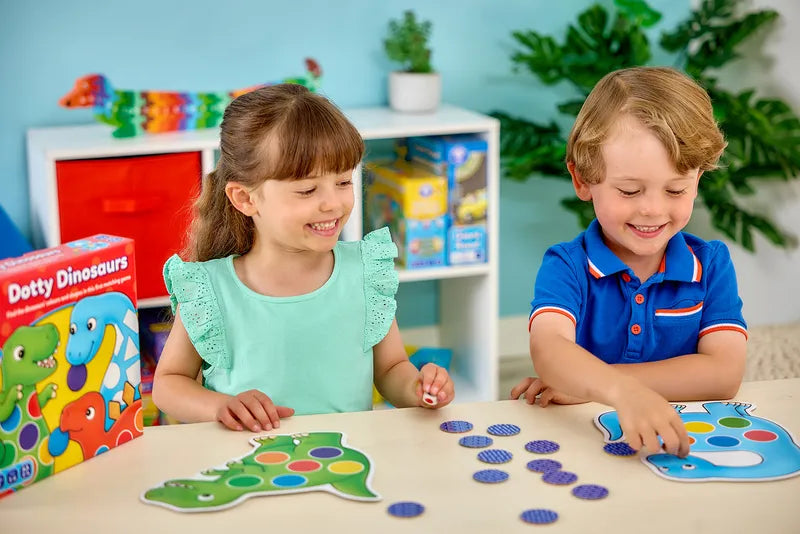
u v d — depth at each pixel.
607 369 1.12
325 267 1.39
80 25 2.66
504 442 1.04
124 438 1.05
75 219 2.33
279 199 1.25
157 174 2.38
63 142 2.38
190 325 1.33
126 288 1.04
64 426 0.99
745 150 3.08
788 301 3.35
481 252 2.69
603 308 1.34
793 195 3.19
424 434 1.07
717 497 0.92
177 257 1.35
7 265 0.94
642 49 2.78
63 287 0.97
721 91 2.95
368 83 2.91
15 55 2.62
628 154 1.20
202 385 1.41
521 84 3.06
